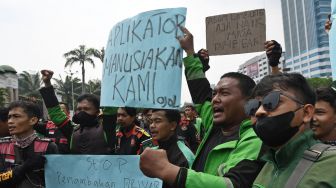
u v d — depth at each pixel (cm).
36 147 323
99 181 290
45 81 390
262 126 162
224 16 375
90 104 403
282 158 162
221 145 220
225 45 372
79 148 399
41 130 573
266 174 173
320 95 279
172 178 172
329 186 143
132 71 282
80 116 399
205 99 288
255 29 358
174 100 259
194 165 254
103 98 302
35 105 342
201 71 290
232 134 233
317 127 279
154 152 176
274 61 306
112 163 287
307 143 160
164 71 266
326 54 9662
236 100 229
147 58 276
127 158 281
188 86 295
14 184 315
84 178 298
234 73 238
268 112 163
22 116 326
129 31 292
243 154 199
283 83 166
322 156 151
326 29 358
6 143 336
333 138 278
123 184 279
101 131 392
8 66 3294
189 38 267
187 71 293
